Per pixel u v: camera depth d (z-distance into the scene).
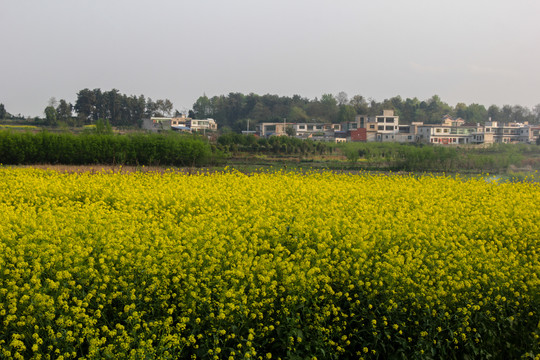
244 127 136.75
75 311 6.69
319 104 148.75
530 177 32.78
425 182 19.61
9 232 9.27
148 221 11.28
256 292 7.48
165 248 8.56
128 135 44.62
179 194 14.21
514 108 172.12
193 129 115.06
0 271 7.59
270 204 13.12
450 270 8.95
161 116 134.00
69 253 7.98
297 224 10.06
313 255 8.82
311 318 7.70
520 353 8.06
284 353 7.45
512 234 10.96
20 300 6.73
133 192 14.43
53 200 14.09
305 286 7.73
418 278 8.24
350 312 8.00
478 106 174.25
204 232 9.66
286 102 156.12
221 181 18.23
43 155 38.97
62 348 6.55
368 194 15.41
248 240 9.98
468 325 8.02
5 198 14.59
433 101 168.50
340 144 62.84
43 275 7.84
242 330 7.34
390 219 11.75
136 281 7.65
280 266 8.16
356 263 8.42
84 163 39.81
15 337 6.25
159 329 6.93
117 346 6.71
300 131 119.81
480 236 11.23
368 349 7.61
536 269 9.07
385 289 8.16
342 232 10.16
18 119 100.25
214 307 7.40
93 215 10.80
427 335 7.64
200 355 6.96
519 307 8.59
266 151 58.53
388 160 46.84
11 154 38.06
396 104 160.88
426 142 97.56
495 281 8.61
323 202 14.04
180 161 41.47
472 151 62.81
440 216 12.27
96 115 121.50
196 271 8.07
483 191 17.19
